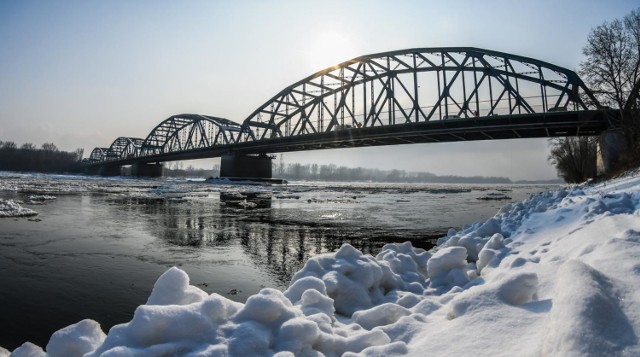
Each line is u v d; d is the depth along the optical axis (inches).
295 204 1210.0
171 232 577.0
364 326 146.6
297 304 152.8
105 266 351.9
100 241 486.0
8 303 245.0
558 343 81.3
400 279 212.4
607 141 1274.6
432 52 2326.5
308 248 465.4
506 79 2110.0
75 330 117.9
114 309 234.8
